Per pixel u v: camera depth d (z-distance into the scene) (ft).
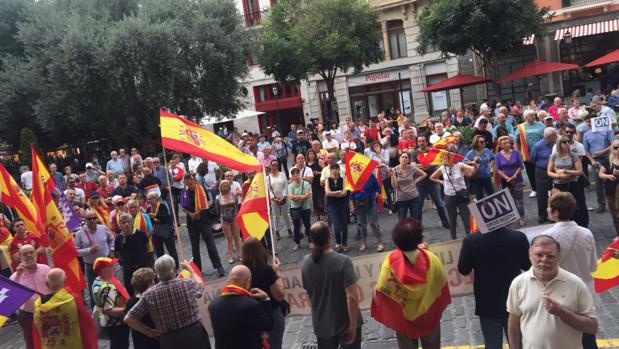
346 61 108.17
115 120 93.09
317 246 17.79
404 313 16.80
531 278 13.60
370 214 36.22
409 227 16.66
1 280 20.48
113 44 86.69
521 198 36.19
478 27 90.12
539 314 13.34
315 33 105.70
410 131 49.14
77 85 87.56
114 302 21.47
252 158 25.21
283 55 107.76
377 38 114.62
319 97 139.85
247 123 143.84
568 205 17.28
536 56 108.27
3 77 98.27
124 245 30.89
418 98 125.70
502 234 16.96
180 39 94.58
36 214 27.25
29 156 85.66
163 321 18.22
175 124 22.66
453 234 34.76
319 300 17.85
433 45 101.81
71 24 90.22
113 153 66.23
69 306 20.98
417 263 16.76
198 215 35.58
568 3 102.47
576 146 36.55
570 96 106.22
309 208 39.29
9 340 30.89
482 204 16.94
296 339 24.90
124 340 21.71
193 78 98.99
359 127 74.28
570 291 13.12
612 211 31.45
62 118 94.43
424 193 38.52
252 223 24.52
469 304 25.59
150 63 89.76
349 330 17.51
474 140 35.40
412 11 122.72
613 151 31.14
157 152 106.22
